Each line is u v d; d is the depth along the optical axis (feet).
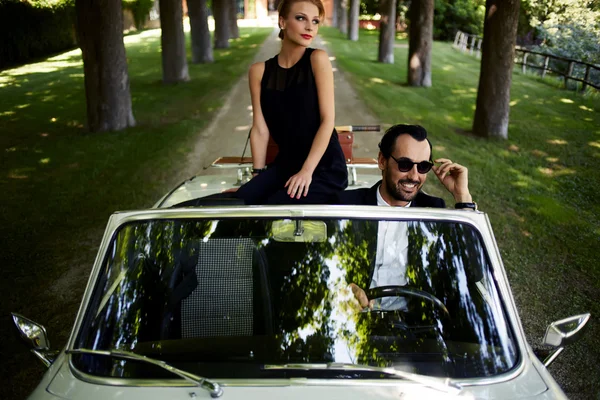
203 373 7.16
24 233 22.16
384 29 84.23
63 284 18.07
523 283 18.12
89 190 27.40
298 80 10.14
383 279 8.43
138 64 81.35
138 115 46.21
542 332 15.28
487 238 8.38
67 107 50.26
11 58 84.12
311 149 10.04
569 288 17.83
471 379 7.12
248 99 53.42
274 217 8.40
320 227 8.49
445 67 81.20
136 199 26.02
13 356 14.28
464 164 32.09
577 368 13.78
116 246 8.33
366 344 7.75
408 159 9.42
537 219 23.91
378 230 8.47
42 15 89.97
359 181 14.53
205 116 46.03
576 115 46.73
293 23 9.85
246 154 34.06
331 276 8.42
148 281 8.38
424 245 8.45
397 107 49.70
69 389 6.94
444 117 45.78
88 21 39.32
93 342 7.53
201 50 82.23
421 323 8.11
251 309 8.38
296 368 7.10
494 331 7.66
